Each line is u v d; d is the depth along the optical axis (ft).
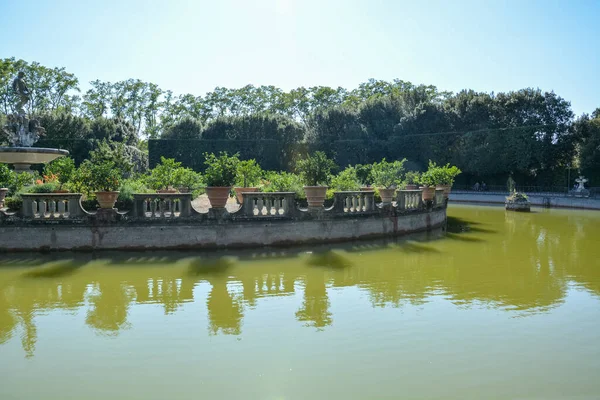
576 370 17.83
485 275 32.83
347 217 46.47
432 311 24.62
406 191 53.26
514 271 34.19
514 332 21.65
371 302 26.17
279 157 146.82
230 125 151.02
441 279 31.58
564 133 141.69
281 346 19.90
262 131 150.00
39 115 133.28
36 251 39.34
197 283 30.14
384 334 21.31
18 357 18.88
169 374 17.38
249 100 222.89
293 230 43.65
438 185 65.31
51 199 39.58
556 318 23.61
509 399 15.69
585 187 134.51
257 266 35.22
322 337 20.92
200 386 16.48
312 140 153.07
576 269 34.99
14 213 39.52
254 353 19.17
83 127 136.87
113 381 16.87
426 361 18.51
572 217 79.51
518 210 93.50
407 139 151.02
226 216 41.55
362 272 33.55
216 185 41.55
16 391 16.17
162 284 29.86
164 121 213.46
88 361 18.49
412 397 15.75
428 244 46.70
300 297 27.17
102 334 21.27
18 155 54.95
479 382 16.84
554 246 46.16
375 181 79.36
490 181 154.10
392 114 163.22
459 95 163.53
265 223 42.52
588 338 21.01
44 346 19.95
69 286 29.30
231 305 25.58
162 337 20.93
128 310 24.70
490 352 19.43
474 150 143.43
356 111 166.61
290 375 17.29
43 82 174.09
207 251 40.65
